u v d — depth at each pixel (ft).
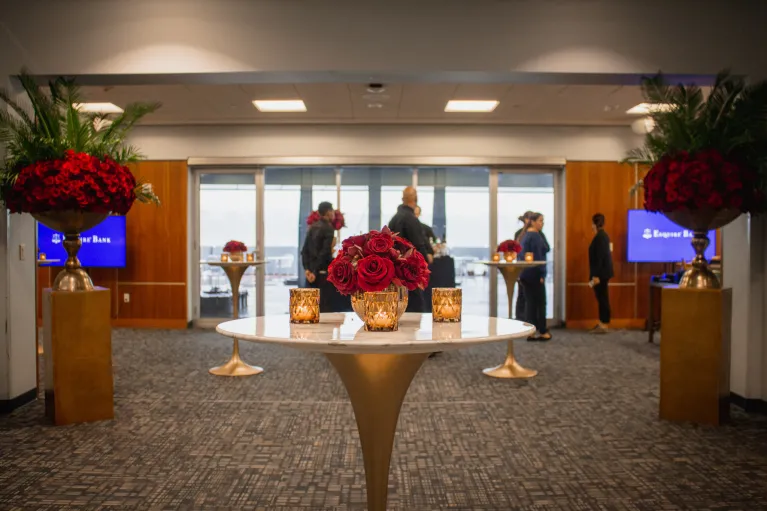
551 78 15.87
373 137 30.01
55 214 13.39
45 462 11.23
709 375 13.82
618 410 15.05
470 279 31.14
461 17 15.31
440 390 17.16
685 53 15.46
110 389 14.16
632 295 30.55
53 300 13.57
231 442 12.44
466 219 31.01
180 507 9.30
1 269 15.05
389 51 15.26
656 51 15.43
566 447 12.21
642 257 29.91
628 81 16.11
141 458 11.46
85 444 12.28
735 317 15.93
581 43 15.37
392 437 6.71
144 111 15.35
